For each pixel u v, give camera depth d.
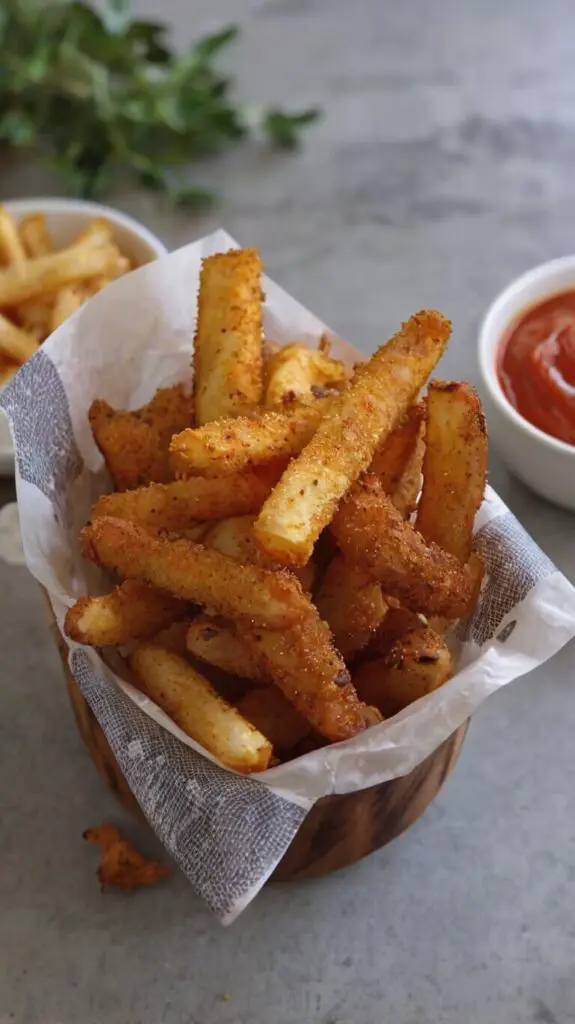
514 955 0.43
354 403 0.40
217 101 0.72
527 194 0.71
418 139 0.74
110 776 0.44
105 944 0.43
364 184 0.71
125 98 0.72
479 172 0.72
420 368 0.42
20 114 0.70
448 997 0.42
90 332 0.46
